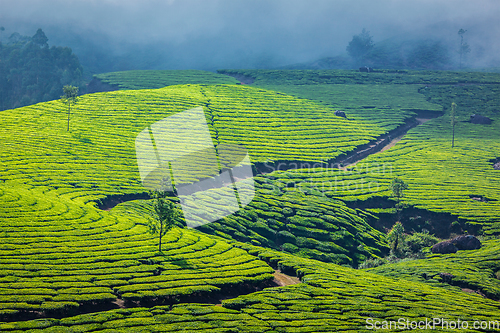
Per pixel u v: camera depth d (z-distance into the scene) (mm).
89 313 33125
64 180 68625
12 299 32406
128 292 36969
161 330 30797
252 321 33531
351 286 43594
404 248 65938
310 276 45875
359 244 65312
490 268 53875
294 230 65500
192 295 39094
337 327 33188
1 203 53188
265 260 51656
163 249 48219
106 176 73250
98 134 93938
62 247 44500
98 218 55031
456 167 98438
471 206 76875
